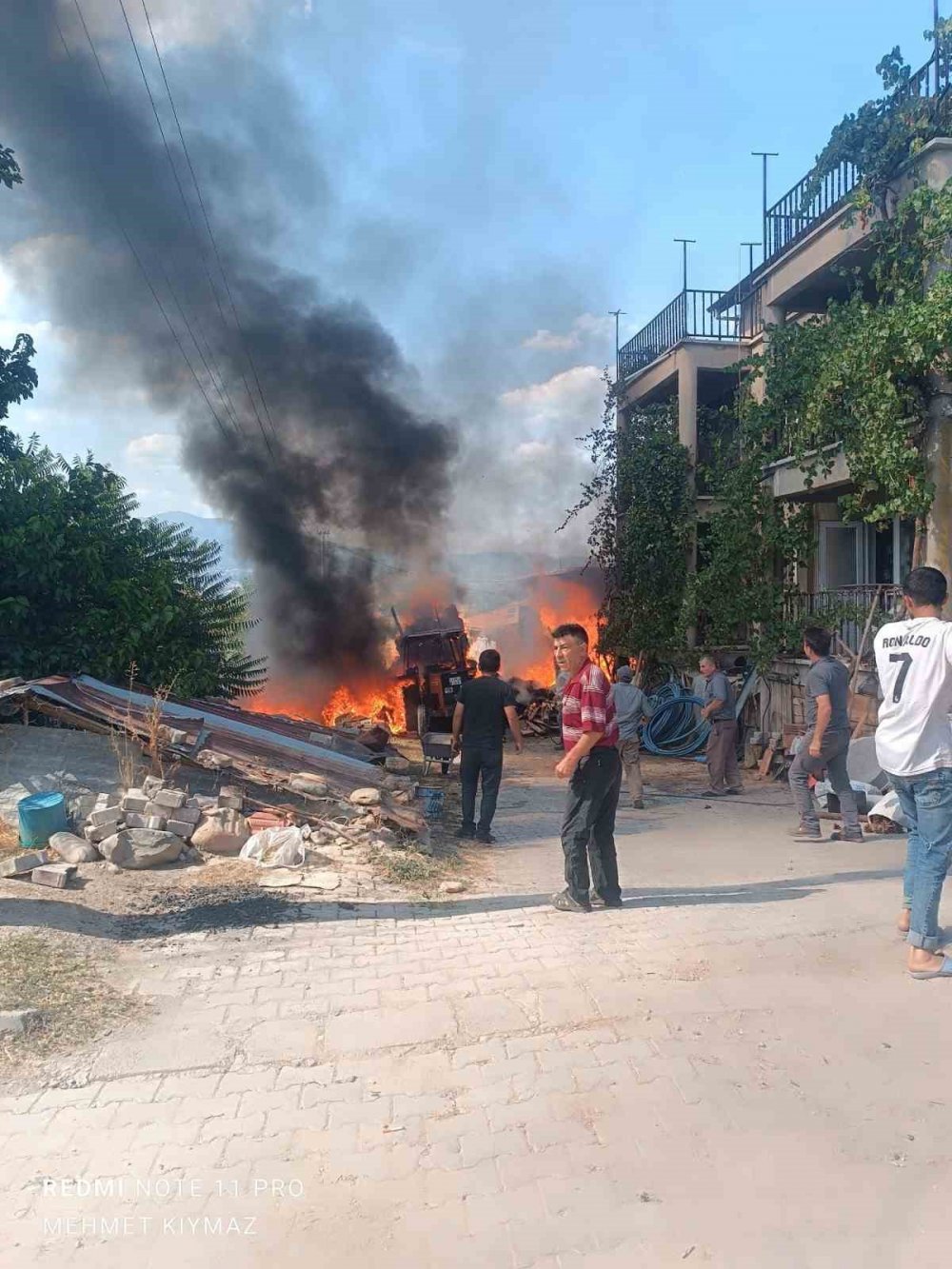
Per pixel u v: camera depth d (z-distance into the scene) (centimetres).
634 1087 366
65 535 1135
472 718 915
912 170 1170
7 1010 426
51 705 870
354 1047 407
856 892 632
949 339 1038
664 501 1998
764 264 1630
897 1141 325
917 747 467
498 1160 320
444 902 657
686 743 1758
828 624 1398
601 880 623
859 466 1178
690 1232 280
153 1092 370
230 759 848
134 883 657
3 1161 323
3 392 1224
